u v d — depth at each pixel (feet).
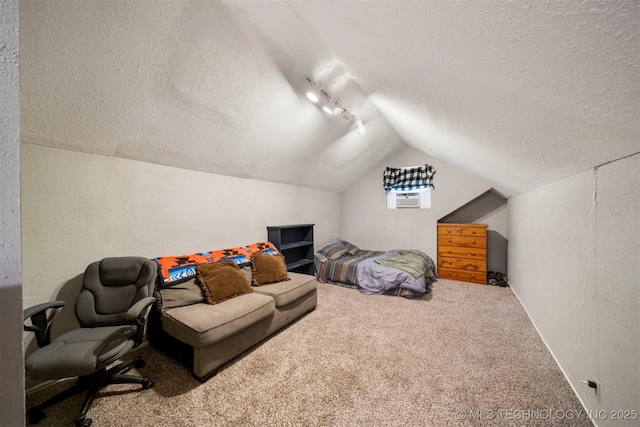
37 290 5.45
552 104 3.20
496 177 10.05
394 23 3.34
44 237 5.52
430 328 7.95
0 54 1.25
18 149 1.31
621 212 3.73
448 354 6.48
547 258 6.91
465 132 6.44
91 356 4.25
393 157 15.87
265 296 7.34
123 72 4.75
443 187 14.46
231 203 9.84
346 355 6.48
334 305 9.96
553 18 1.99
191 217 8.48
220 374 5.75
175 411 4.69
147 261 6.00
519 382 5.40
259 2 4.37
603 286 4.18
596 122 3.10
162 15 4.16
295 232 13.50
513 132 4.76
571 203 5.41
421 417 4.52
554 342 6.30
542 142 4.55
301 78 6.68
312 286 9.09
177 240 8.08
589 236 4.65
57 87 4.54
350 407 4.76
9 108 1.28
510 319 8.55
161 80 5.17
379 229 16.44
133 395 5.08
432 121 7.12
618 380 3.73
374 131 11.59
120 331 5.18
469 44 2.93
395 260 12.74
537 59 2.56
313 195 14.75
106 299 5.68
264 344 7.05
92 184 6.21
